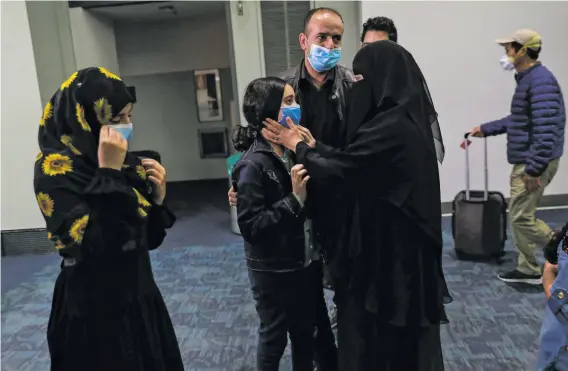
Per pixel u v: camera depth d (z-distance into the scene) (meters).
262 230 1.56
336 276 1.55
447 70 4.46
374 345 1.54
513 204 3.01
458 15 4.36
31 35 4.32
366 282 1.50
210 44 6.61
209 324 2.76
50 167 1.23
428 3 4.32
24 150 4.20
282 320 1.69
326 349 1.82
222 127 7.00
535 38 2.80
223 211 5.50
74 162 1.25
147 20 6.39
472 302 2.86
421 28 4.37
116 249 1.28
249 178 1.60
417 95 1.43
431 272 1.49
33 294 3.39
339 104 1.71
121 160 1.27
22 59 4.08
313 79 1.82
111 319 1.32
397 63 1.43
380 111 1.44
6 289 3.51
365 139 1.40
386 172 1.42
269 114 1.58
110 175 1.23
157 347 1.41
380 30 2.38
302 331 1.73
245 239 1.63
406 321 1.47
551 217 4.39
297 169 1.50
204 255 4.04
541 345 1.60
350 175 1.42
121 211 1.27
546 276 1.70
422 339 1.51
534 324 2.57
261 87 1.58
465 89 4.49
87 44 4.90
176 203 5.98
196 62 6.68
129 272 1.35
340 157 1.42
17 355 2.53
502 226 3.44
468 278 3.21
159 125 7.08
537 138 2.78
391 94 1.42
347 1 4.28
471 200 3.51
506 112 4.52
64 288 1.32
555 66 4.45
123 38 6.60
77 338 1.32
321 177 1.44
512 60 2.89
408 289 1.46
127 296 1.34
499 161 4.59
